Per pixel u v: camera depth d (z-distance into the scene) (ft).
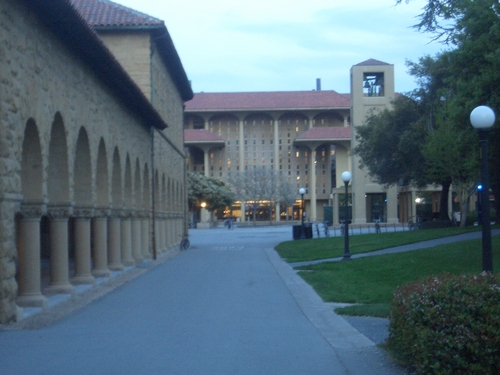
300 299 49.11
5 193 36.58
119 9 95.55
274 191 313.73
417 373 23.00
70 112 51.03
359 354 28.48
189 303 46.88
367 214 217.56
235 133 363.15
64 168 50.34
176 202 130.52
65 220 50.83
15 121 38.19
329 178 362.53
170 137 118.62
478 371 21.16
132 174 79.77
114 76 62.23
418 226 143.23
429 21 48.70
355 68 195.11
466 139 60.70
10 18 37.47
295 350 29.58
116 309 44.19
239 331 34.91
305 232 141.69
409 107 141.90
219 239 169.17
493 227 115.24
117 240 73.05
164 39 96.37
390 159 148.36
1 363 26.99
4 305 36.52
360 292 51.44
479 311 21.70
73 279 57.82
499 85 53.98
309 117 358.02
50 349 29.91
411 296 23.58
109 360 27.48
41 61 43.42
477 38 55.01
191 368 26.04
